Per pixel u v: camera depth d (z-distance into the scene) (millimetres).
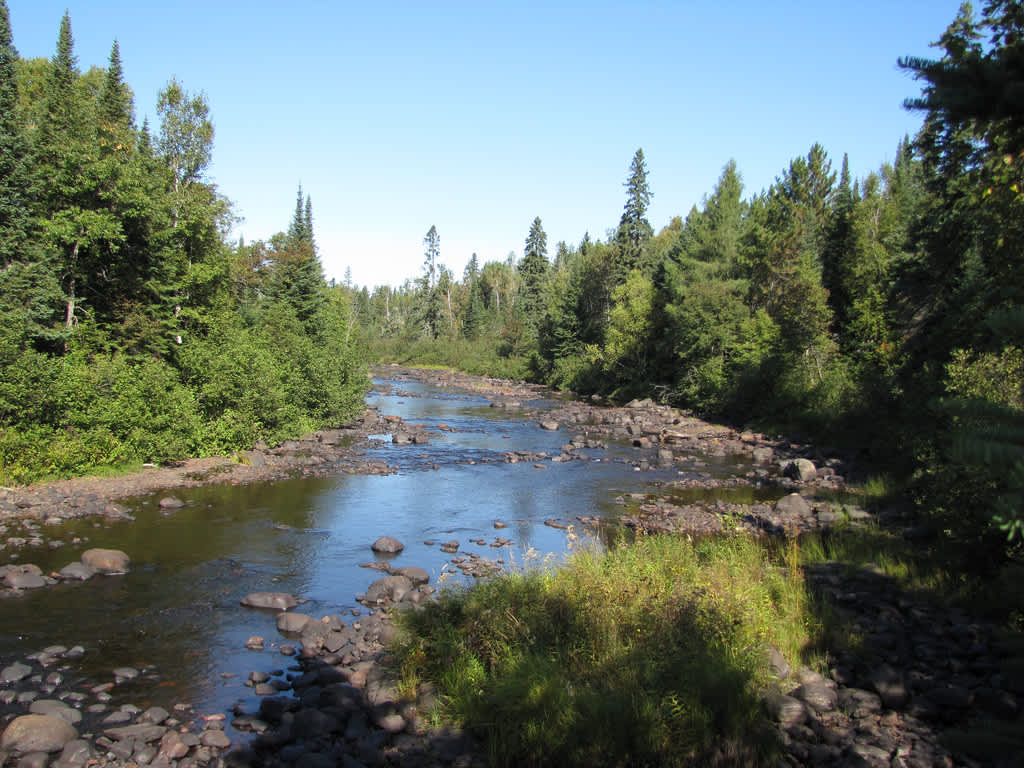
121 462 21562
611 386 57375
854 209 48750
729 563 12172
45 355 20781
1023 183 6898
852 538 15969
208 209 35750
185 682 9211
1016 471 2605
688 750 7273
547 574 10766
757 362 40312
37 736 7410
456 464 26391
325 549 15250
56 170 25578
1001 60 2852
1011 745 3088
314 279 50938
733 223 55719
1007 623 10047
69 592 12094
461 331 111062
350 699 8641
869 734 7773
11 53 23688
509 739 7453
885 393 27656
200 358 25906
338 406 34500
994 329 3672
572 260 97438
